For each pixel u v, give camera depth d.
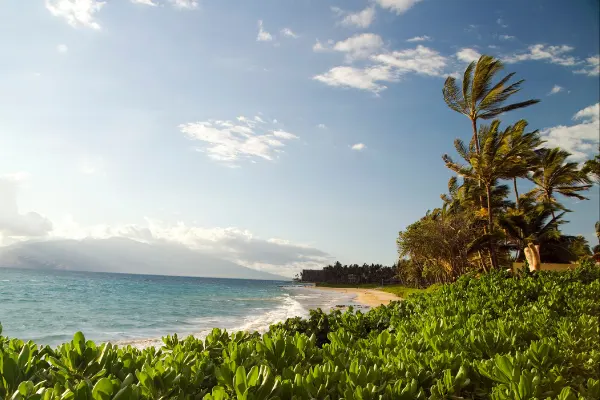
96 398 1.62
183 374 2.17
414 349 3.06
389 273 146.12
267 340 2.62
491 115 33.31
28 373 2.14
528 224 35.56
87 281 86.44
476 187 38.94
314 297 61.00
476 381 2.49
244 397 1.77
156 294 54.09
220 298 51.97
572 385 2.70
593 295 7.18
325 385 2.05
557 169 39.44
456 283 9.98
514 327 3.93
